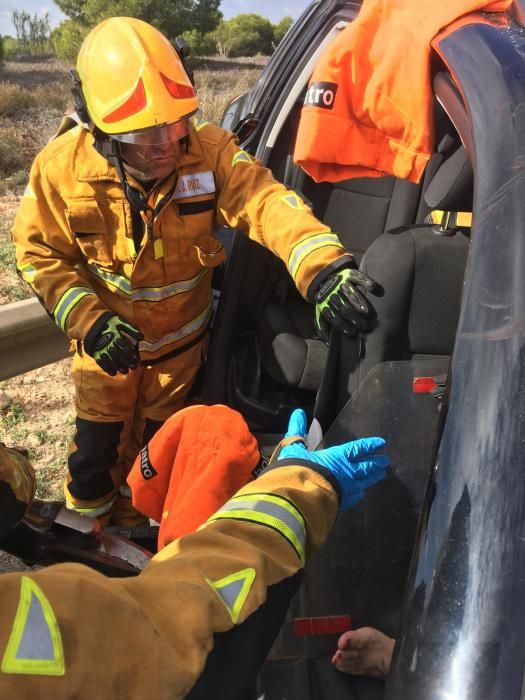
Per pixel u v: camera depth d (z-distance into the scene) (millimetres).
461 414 1021
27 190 2229
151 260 2270
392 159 1652
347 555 1522
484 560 909
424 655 891
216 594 834
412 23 1521
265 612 884
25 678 640
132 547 1790
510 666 847
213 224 2330
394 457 1600
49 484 3047
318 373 2670
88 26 24062
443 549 944
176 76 1936
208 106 8906
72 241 2277
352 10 2582
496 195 1128
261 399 2812
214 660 787
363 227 2977
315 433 1903
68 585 715
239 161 2172
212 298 2869
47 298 2232
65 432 3373
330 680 1421
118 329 2150
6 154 7875
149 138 1902
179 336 2531
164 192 2129
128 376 2498
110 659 698
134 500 1730
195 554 897
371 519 1541
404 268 1703
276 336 2746
